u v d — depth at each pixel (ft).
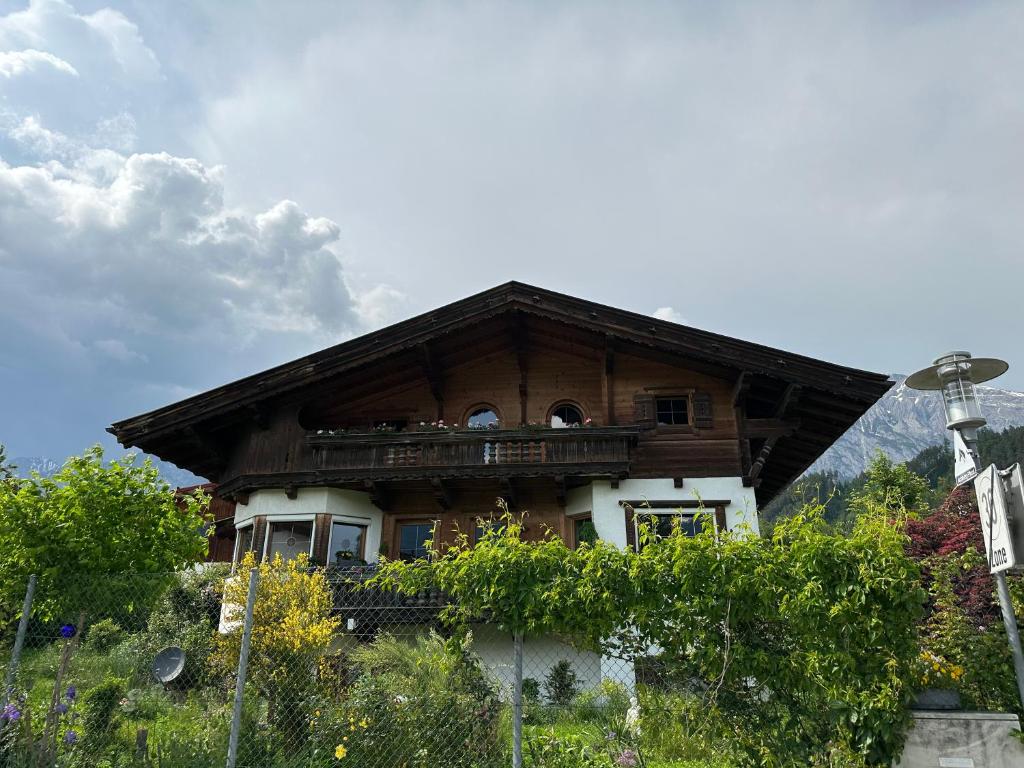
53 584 27.40
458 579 21.76
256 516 51.85
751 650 19.93
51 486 29.58
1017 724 18.69
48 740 22.35
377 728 22.67
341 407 57.47
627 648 20.86
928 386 23.65
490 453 50.29
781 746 19.33
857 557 19.75
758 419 50.49
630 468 49.06
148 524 30.50
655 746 20.25
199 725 24.62
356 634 40.52
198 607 31.48
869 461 85.87
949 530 30.78
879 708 18.74
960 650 20.54
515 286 51.13
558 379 55.88
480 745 22.29
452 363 56.85
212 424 53.62
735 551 20.35
